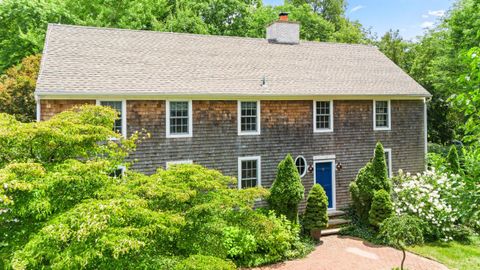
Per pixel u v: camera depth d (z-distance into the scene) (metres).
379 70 18.06
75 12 25.34
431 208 13.11
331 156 15.54
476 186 4.64
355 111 16.02
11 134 5.27
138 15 26.14
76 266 4.37
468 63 4.55
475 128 4.78
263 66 15.73
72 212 4.68
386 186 13.93
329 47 18.98
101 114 6.85
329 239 13.41
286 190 12.47
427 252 12.01
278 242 11.50
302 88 14.83
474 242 13.03
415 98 17.19
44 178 5.08
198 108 13.23
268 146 14.39
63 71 11.94
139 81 12.58
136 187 5.88
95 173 5.50
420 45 31.95
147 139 12.45
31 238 4.74
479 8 19.48
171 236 5.79
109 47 13.93
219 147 13.56
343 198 15.81
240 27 30.06
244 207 7.33
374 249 12.38
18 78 16.64
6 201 4.34
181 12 27.56
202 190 6.94
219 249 6.15
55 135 5.58
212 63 14.91
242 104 13.99
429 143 27.30
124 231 4.61
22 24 22.86
